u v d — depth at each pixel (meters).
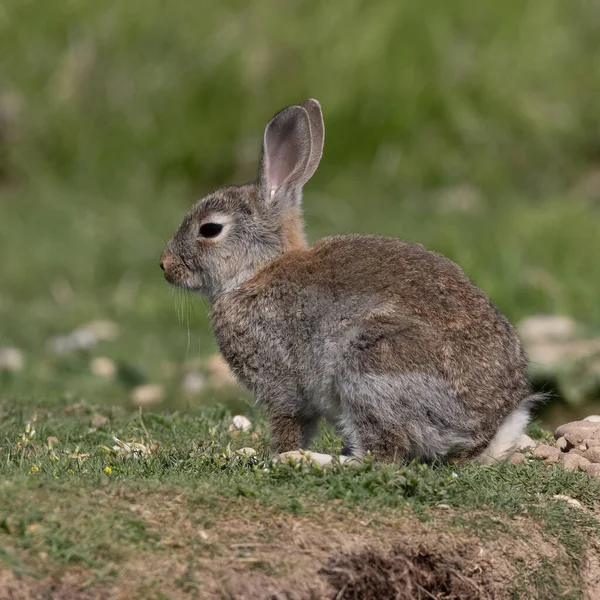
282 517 13.31
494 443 15.80
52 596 11.45
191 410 20.73
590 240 33.75
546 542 14.28
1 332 30.00
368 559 12.99
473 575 13.55
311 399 16.20
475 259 32.81
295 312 16.16
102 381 25.33
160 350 28.56
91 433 18.02
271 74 44.19
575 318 29.52
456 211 38.41
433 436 15.33
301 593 12.30
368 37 44.22
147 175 43.41
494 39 44.78
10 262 35.47
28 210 40.31
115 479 13.93
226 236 17.69
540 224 34.59
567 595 13.98
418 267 15.98
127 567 11.99
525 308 30.06
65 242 37.25
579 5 46.47
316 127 18.41
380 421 15.25
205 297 19.30
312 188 41.81
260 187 17.70
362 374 15.28
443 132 43.06
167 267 18.12
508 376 15.73
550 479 15.47
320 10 45.34
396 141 42.97
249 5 45.91
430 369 15.16
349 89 43.53
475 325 15.59
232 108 44.03
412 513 13.82
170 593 11.78
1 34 46.31
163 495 13.46
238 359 16.88
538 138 42.88
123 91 44.78
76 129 44.31
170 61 45.06
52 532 12.20
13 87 45.38
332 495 13.88
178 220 39.41
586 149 43.06
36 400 21.69
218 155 43.62
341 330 15.66
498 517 14.25
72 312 32.25
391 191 41.66
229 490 13.66
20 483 13.22
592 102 43.84
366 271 15.96
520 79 44.00
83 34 45.94
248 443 17.42
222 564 12.34
